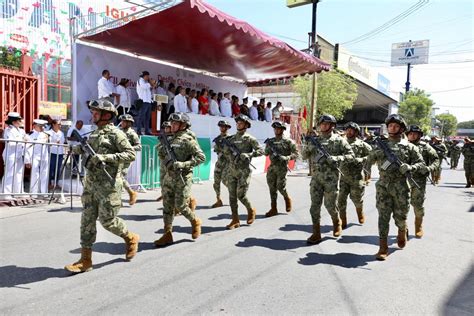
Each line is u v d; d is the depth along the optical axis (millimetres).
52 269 4477
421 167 5234
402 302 3822
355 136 7582
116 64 13211
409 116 49406
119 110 12250
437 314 3568
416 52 58625
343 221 7090
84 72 12242
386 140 5473
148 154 10758
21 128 8477
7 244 5375
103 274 4363
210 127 13852
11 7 14219
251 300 3770
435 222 7715
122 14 17609
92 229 4434
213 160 13883
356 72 35000
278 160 7672
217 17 9781
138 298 3742
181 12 9586
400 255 5402
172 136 5598
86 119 12336
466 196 11695
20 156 8016
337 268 4789
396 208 5355
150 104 12289
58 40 15836
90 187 4395
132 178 10352
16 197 7922
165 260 4902
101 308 3508
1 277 4195
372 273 4641
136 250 4891
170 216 5574
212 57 14109
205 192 10891
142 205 8547
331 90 24328
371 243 6012
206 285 4113
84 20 16328
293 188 12234
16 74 10852
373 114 51344
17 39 14453
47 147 8492
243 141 6820
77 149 4445
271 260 5023
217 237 6086
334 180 5938
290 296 3891
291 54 13414
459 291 4129
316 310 3586
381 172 5324
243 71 16578
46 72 15852
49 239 5641
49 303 3586
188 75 16250
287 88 32000
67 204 8141
